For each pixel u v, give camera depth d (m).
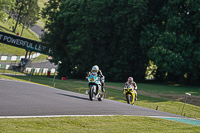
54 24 184.75
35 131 15.84
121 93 97.38
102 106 33.81
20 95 35.25
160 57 129.88
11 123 17.22
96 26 155.00
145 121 25.39
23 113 21.89
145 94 101.81
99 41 155.75
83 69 162.25
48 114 22.83
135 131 19.44
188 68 134.25
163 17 147.38
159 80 167.50
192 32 138.88
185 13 140.25
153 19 155.50
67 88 98.75
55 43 184.62
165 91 112.50
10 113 21.19
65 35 182.12
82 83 126.62
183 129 23.44
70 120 20.67
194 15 133.62
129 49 148.75
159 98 92.94
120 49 150.12
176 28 134.88
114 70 151.25
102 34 152.12
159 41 132.00
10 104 25.97
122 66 153.38
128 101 50.34
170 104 81.00
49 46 187.75
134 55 150.12
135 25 141.38
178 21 132.00
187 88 126.06
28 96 35.12
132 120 24.86
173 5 139.62
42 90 49.53
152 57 133.88
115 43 154.62
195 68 136.50
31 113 22.34
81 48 154.38
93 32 155.12
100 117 23.95
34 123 18.19
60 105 29.42
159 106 75.12
